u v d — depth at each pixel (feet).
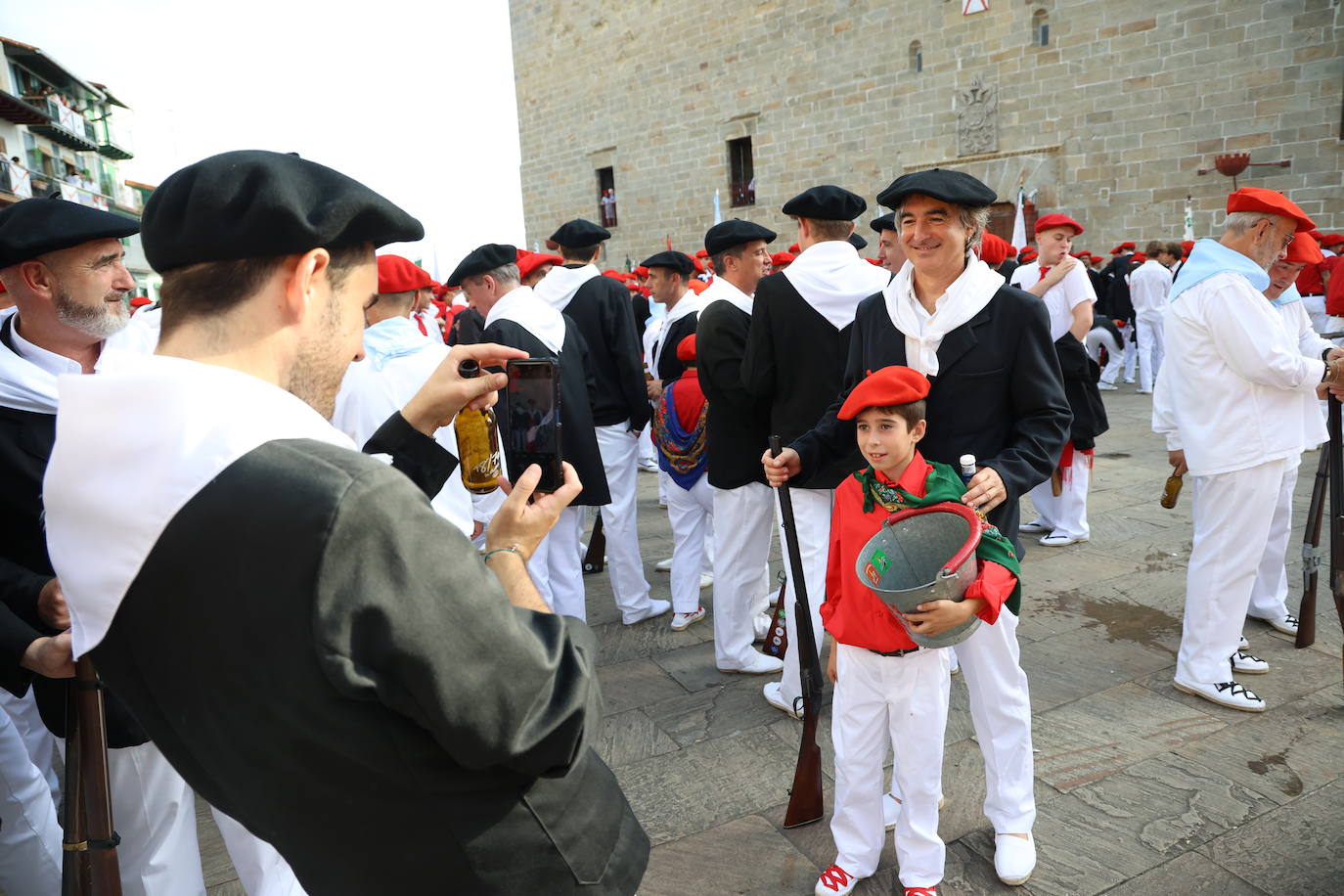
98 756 5.22
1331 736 9.86
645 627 14.29
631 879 3.45
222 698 2.72
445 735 2.68
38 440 6.29
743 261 11.61
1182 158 44.47
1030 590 14.79
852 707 7.48
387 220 3.23
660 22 65.87
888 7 53.52
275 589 2.51
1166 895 7.54
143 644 2.80
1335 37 39.29
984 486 6.81
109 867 5.27
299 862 3.08
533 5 75.51
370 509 2.57
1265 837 8.21
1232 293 9.89
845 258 10.19
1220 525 10.50
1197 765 9.45
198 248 2.86
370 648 2.56
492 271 11.93
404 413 4.44
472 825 2.95
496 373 4.42
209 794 3.29
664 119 67.31
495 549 3.66
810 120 58.65
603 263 75.46
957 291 7.57
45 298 6.68
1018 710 7.82
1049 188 49.03
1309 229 10.30
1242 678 11.32
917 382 6.77
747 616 12.21
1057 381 7.57
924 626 6.24
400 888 2.99
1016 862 7.72
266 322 3.01
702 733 10.76
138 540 2.65
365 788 2.81
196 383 2.75
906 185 7.38
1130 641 12.65
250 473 2.61
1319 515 11.71
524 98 78.74
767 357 10.49
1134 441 25.77
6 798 6.98
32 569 6.31
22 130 97.14
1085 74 46.85
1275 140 41.55
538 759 2.92
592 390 13.50
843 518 7.30
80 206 6.75
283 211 2.83
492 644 2.74
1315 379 9.73
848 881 7.70
